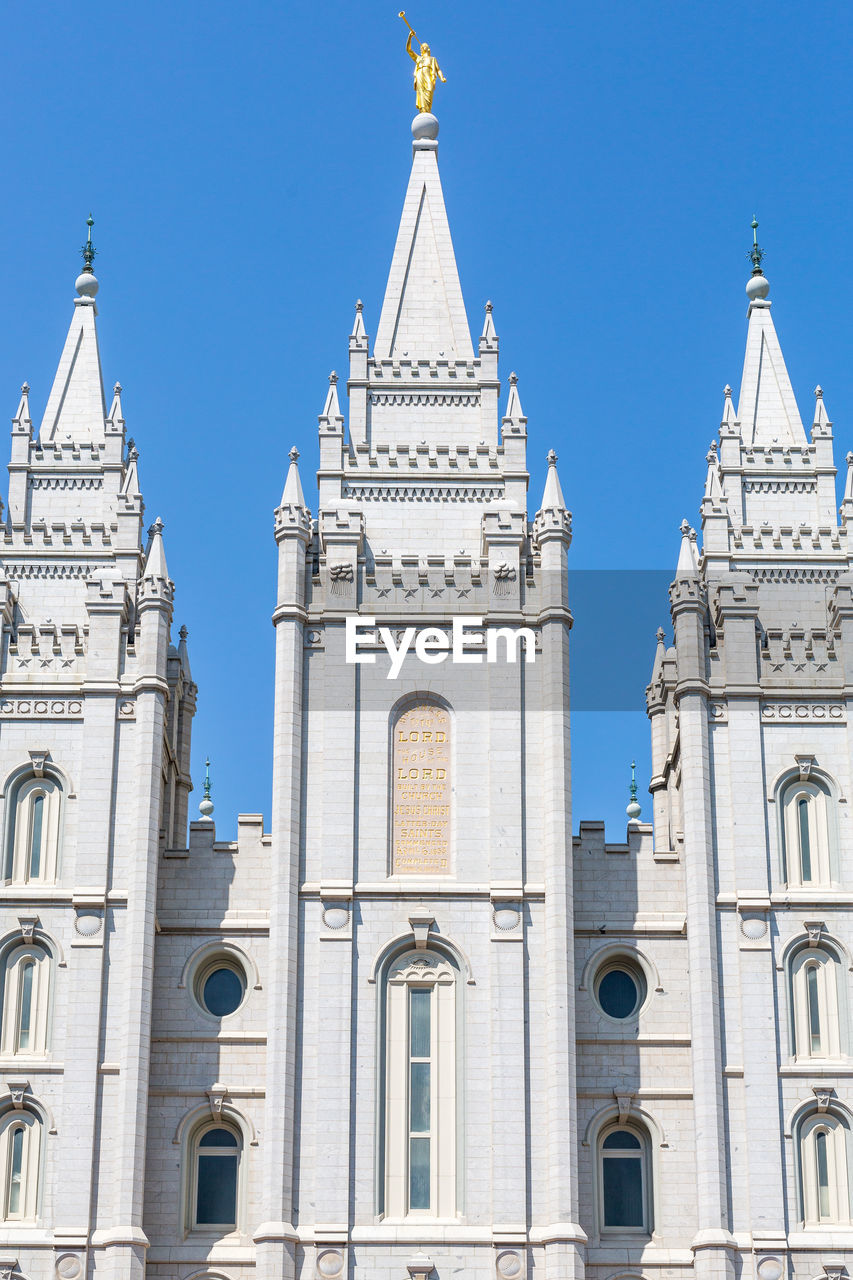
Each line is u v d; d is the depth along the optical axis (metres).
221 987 64.19
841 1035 61.78
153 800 63.75
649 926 63.94
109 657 65.44
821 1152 60.66
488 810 63.53
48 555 72.69
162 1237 60.34
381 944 62.03
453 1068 61.09
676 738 69.12
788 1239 58.97
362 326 72.38
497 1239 58.62
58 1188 59.41
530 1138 59.84
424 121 76.62
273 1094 60.03
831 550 71.50
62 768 64.50
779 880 63.22
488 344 72.06
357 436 70.81
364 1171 59.66
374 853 63.03
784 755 64.75
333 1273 58.41
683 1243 60.25
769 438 74.50
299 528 66.44
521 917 62.09
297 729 64.25
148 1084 61.66
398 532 68.94
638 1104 61.81
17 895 62.91
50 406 76.56
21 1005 62.38
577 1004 63.03
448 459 69.94
